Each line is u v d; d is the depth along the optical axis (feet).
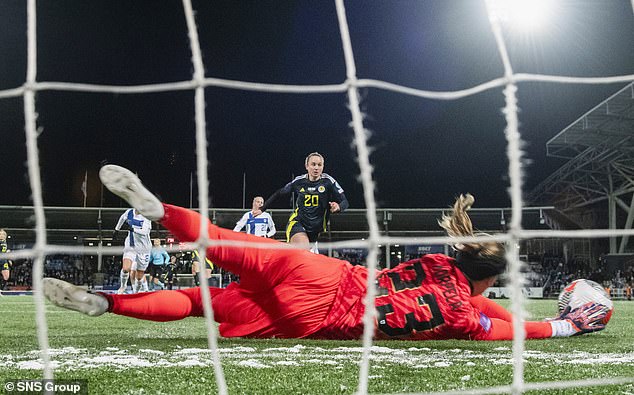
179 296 12.74
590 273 109.91
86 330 18.25
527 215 104.78
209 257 12.17
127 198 10.61
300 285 12.71
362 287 12.84
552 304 48.85
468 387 8.29
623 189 112.88
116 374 8.98
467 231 12.83
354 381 8.63
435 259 13.20
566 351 12.78
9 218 101.65
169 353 11.62
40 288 6.07
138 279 41.52
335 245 6.62
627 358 11.55
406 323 12.60
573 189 123.95
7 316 25.90
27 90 6.41
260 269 12.40
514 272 6.75
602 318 15.70
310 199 27.89
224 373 9.18
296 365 10.03
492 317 15.05
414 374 9.27
